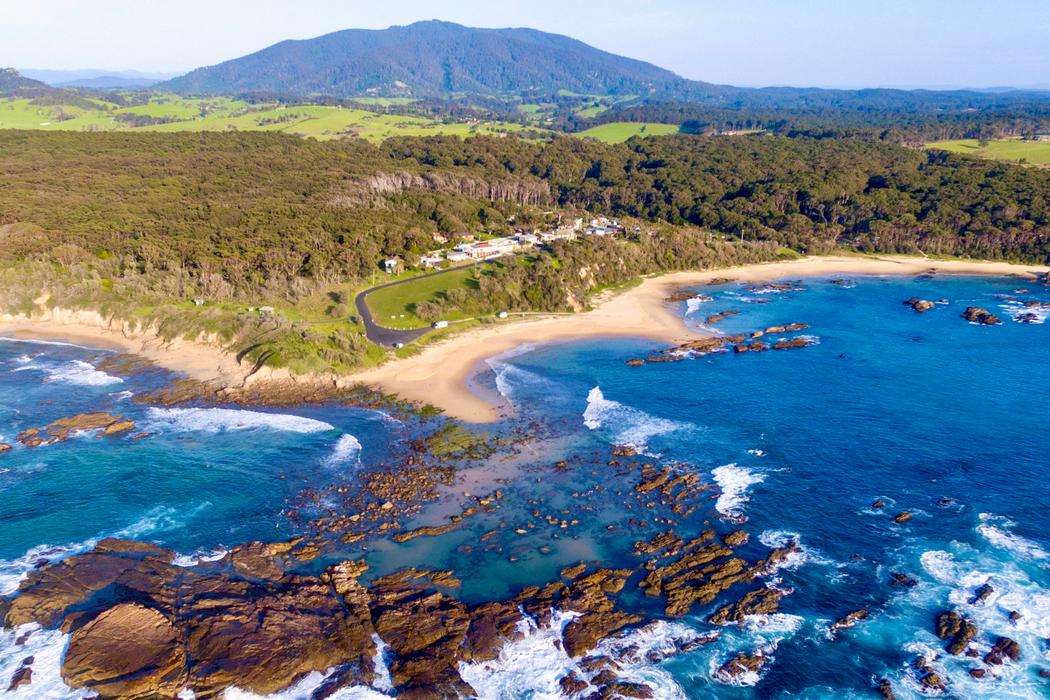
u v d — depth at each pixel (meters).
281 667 45.28
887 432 78.56
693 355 106.69
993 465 70.44
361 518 63.09
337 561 56.94
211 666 45.06
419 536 60.28
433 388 93.31
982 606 50.31
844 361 102.94
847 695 43.84
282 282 123.81
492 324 120.12
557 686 44.84
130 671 44.41
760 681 45.16
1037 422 80.19
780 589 53.19
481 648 47.56
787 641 48.22
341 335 101.25
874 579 53.97
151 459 74.25
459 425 82.31
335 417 84.88
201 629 47.94
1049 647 46.28
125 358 103.88
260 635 47.50
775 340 113.94
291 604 50.84
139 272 125.50
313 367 94.62
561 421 83.19
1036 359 102.62
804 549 57.84
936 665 45.50
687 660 46.88
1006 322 123.69
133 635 46.97
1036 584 52.28
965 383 93.12
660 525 61.75
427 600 51.88
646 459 73.62
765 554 57.28
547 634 49.00
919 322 124.69
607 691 44.31
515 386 94.12
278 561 56.88
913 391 90.56
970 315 126.12
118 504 65.31
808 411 84.81
